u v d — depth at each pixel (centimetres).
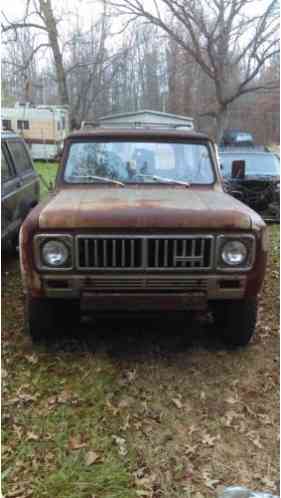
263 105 2598
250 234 315
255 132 2656
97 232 310
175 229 310
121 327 421
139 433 283
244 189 888
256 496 227
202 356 374
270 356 375
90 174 420
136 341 397
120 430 286
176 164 429
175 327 424
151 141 435
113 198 352
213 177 424
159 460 261
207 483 245
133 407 308
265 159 1004
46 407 306
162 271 313
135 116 1875
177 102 2325
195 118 2272
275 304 475
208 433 284
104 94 2241
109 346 387
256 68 1303
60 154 448
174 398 318
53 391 324
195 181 420
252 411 306
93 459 260
